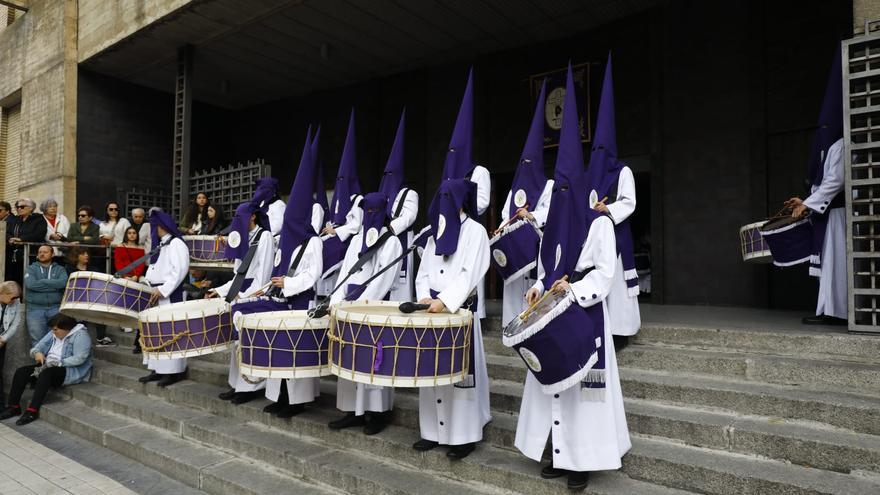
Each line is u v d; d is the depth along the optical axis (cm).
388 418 459
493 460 377
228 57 1023
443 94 1005
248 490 416
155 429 564
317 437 465
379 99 1083
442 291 374
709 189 744
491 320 565
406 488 373
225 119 1298
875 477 303
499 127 934
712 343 452
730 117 732
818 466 318
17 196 1245
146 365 716
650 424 374
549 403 343
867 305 432
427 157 1018
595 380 329
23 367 686
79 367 710
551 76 880
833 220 470
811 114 674
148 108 1197
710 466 323
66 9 1088
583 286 327
